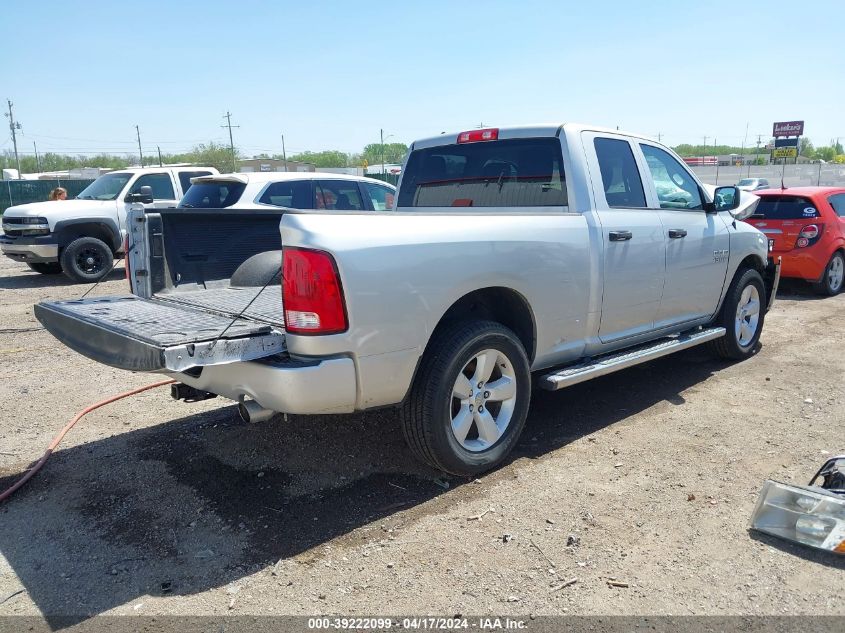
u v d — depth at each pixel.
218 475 4.08
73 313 3.82
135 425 4.95
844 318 8.59
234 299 4.33
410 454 4.34
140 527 3.50
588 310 4.56
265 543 3.33
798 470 4.05
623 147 5.12
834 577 2.99
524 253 4.04
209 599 2.90
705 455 4.28
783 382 5.79
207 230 4.77
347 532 3.42
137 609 2.84
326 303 3.21
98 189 13.35
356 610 2.82
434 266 3.57
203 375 3.62
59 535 3.44
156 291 4.54
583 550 3.22
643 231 4.94
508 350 4.01
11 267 15.11
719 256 5.84
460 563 3.13
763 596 2.87
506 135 4.94
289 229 3.23
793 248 10.21
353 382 3.34
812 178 44.44
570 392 5.61
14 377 6.27
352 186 10.56
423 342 3.56
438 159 5.41
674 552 3.20
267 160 63.81
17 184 37.16
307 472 4.11
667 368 6.28
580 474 4.03
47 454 4.35
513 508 3.63
